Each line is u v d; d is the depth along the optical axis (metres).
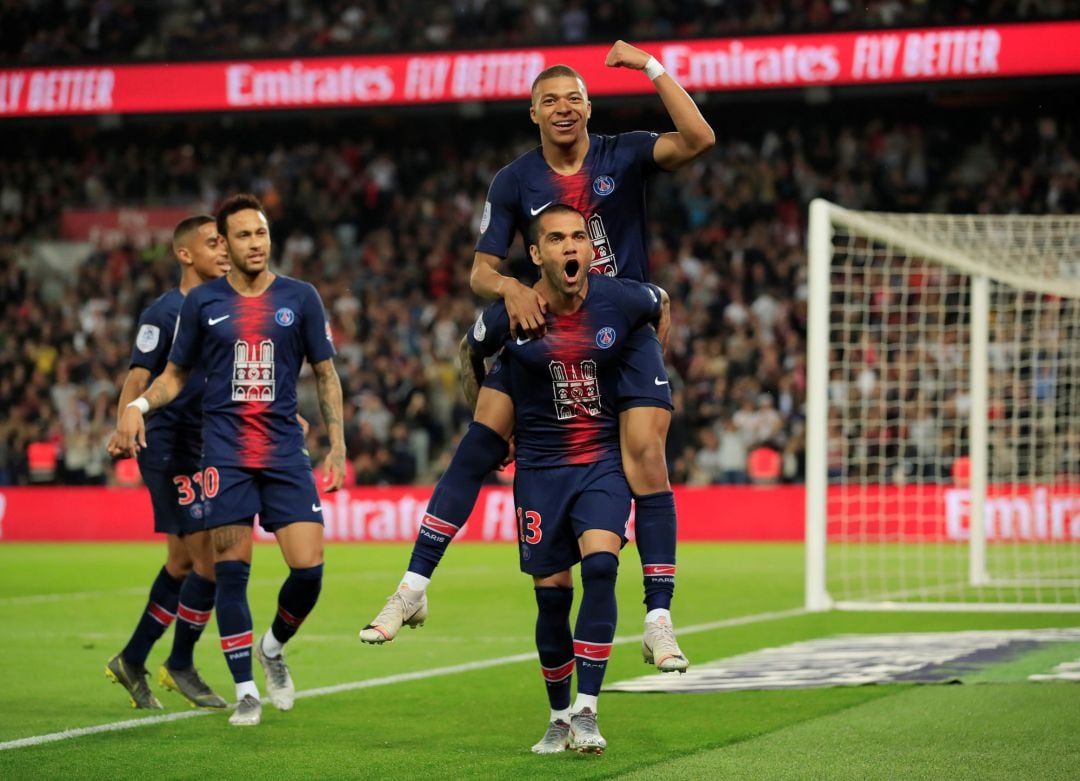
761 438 41.50
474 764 9.93
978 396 26.25
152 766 9.90
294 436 12.16
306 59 50.66
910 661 15.13
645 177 11.20
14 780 9.41
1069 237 25.61
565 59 48.84
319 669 15.73
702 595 24.66
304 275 54.03
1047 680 13.47
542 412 10.34
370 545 39.72
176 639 12.78
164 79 51.31
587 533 10.16
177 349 12.15
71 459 45.12
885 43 46.66
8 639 18.81
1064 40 45.34
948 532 37.72
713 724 11.60
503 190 11.20
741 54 47.59
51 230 57.12
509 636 19.05
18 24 56.50
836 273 48.03
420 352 48.56
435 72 49.81
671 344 46.09
